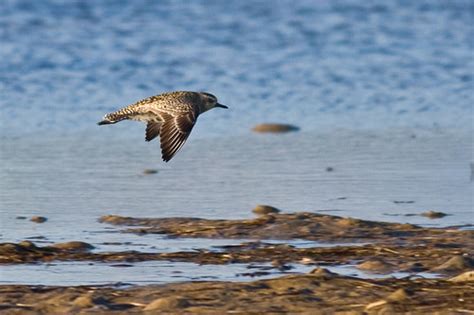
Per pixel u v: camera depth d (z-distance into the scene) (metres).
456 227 15.02
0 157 20.05
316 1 40.78
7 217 15.83
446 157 19.94
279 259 13.36
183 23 36.09
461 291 11.75
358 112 24.39
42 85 26.75
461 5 40.25
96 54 30.62
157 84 27.22
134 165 19.53
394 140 21.56
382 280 12.17
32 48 31.23
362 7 39.59
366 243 14.23
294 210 16.20
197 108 12.05
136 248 14.03
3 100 25.14
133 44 32.31
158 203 16.67
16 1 39.00
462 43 32.94
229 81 27.61
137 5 39.19
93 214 16.00
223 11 38.53
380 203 16.58
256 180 18.27
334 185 17.84
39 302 11.59
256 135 22.16
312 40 33.41
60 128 22.72
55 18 36.31
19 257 13.45
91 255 13.55
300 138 21.86
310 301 11.47
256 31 34.78
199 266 13.12
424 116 23.98
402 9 39.38
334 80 27.73
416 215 15.80
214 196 17.14
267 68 29.16
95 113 24.16
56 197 17.09
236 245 14.13
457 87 26.97
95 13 37.53
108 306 11.43
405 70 28.98
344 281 12.02
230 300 11.52
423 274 12.70
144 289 11.95
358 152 20.48
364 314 11.12
